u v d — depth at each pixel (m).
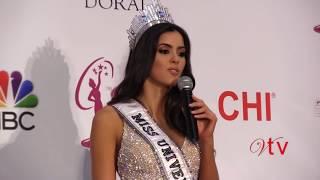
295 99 8.40
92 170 5.79
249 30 8.25
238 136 8.07
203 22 8.02
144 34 6.04
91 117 7.38
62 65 7.27
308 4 8.59
